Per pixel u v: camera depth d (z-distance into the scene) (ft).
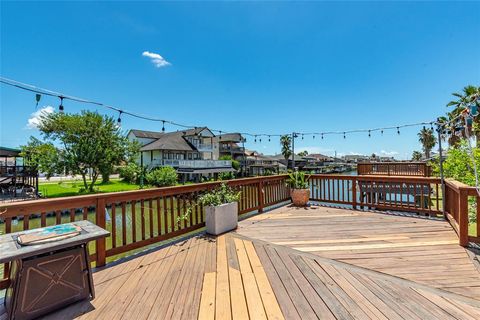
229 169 100.73
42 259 5.65
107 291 6.89
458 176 22.66
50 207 7.61
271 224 14.39
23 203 7.01
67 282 6.06
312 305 6.01
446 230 12.57
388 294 6.48
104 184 73.56
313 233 12.48
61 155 56.65
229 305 6.09
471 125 9.07
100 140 58.85
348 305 5.98
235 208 13.62
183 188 12.35
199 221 14.57
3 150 54.65
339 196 19.65
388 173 37.58
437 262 8.59
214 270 8.24
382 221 14.75
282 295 6.53
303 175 21.06
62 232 6.19
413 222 14.40
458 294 6.44
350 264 8.58
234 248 10.43
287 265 8.57
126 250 9.74
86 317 5.64
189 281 7.47
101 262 8.67
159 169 73.56
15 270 5.51
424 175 34.50
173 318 5.58
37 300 5.56
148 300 6.39
